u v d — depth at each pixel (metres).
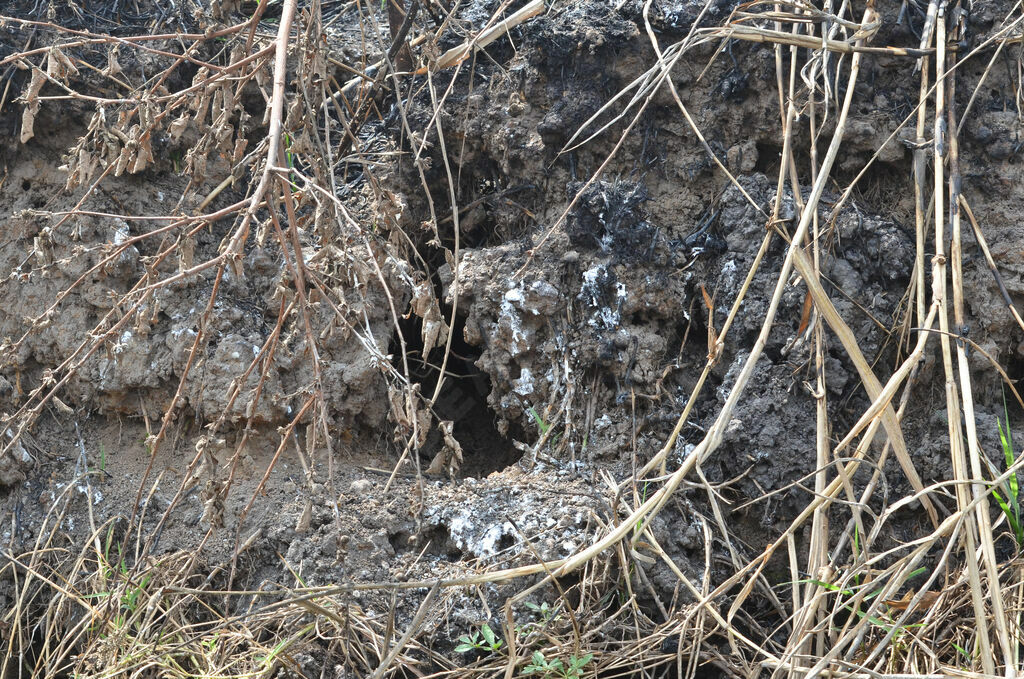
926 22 2.62
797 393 2.56
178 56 2.18
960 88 2.66
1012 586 2.23
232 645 2.29
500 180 2.93
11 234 2.81
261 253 2.83
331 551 2.41
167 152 2.90
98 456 2.68
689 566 2.43
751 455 2.53
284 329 2.73
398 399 2.05
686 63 2.76
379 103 3.08
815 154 2.54
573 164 2.78
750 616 2.38
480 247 2.99
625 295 2.66
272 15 3.36
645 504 2.14
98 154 2.30
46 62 2.78
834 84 2.67
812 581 2.12
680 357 2.70
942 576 2.37
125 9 3.06
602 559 2.37
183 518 2.52
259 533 2.46
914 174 2.61
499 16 3.01
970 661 2.14
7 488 2.62
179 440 2.69
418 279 2.64
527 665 2.22
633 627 2.33
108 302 2.72
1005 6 2.64
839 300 2.58
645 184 2.77
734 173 2.74
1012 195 2.58
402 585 2.06
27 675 2.46
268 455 2.65
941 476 2.47
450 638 2.30
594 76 2.77
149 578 2.40
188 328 2.70
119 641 2.25
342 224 2.11
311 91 2.41
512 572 2.09
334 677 2.24
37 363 2.74
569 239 2.73
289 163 2.40
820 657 2.15
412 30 3.06
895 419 2.20
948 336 2.26
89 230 2.76
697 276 2.71
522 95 2.83
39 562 2.52
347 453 2.73
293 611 2.31
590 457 2.63
